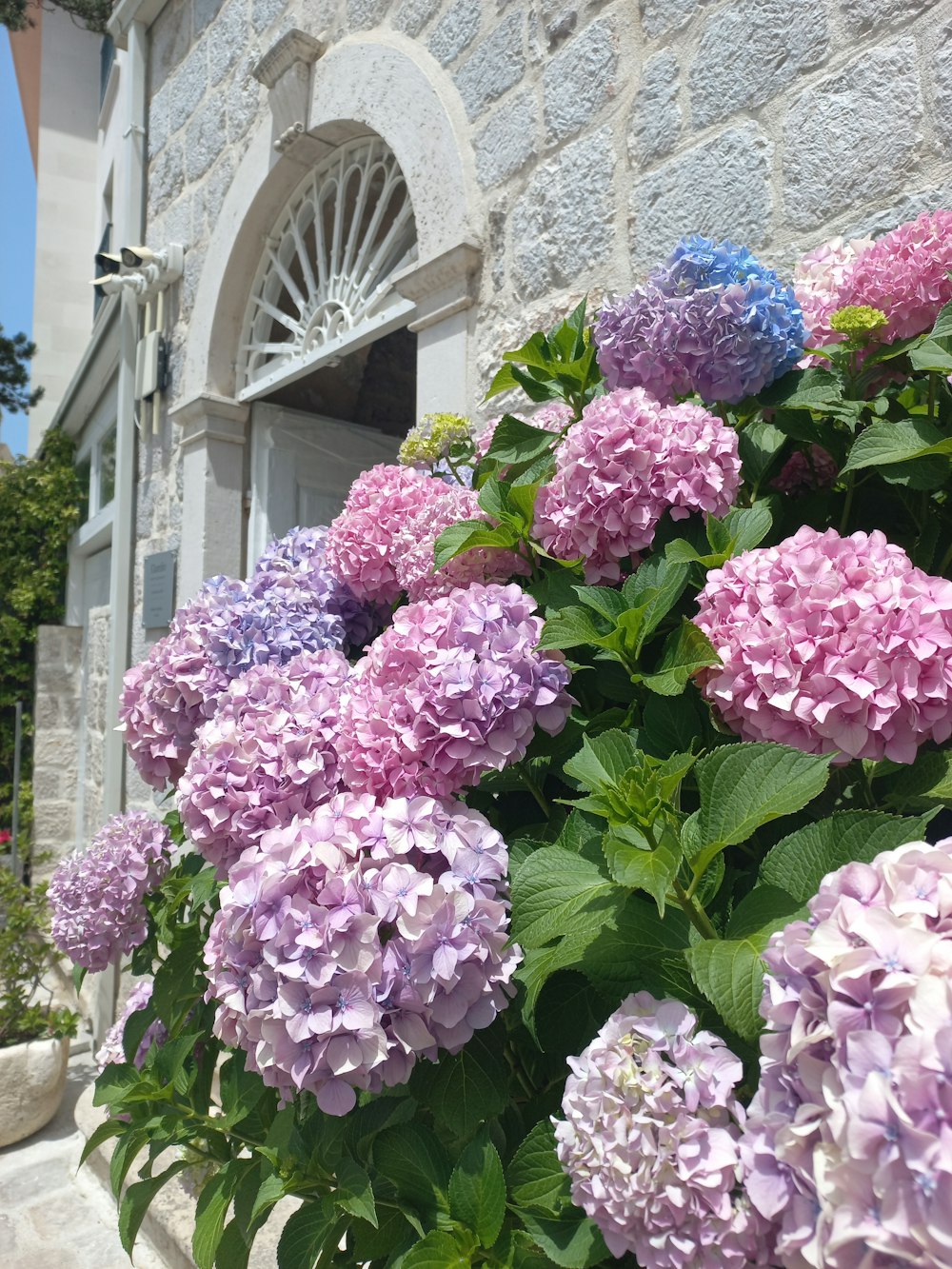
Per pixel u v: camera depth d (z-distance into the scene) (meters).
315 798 1.07
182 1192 2.72
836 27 1.81
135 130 4.95
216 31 4.28
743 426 1.36
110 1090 1.50
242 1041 0.89
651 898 0.81
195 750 1.19
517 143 2.54
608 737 0.91
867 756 0.82
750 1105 0.60
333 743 1.09
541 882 0.84
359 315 3.35
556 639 1.02
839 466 1.30
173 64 4.73
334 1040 0.79
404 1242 0.92
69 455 8.09
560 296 2.38
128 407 4.79
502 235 2.57
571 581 1.22
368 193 3.74
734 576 0.93
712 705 0.96
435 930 0.82
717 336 1.19
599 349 1.31
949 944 0.52
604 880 0.83
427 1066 0.91
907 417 1.17
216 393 4.09
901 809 0.93
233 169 4.05
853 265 1.36
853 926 0.55
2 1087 3.44
